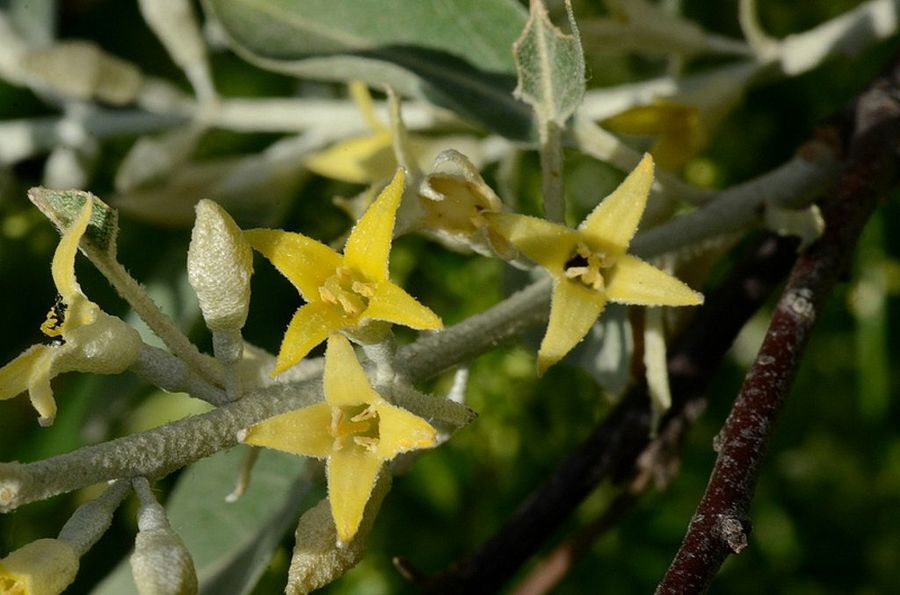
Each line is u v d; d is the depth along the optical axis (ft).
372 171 0.51
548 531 0.47
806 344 0.42
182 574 0.37
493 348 0.44
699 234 0.47
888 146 0.47
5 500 0.37
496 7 0.48
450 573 0.47
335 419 0.38
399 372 0.41
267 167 0.58
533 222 0.41
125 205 0.58
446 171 0.42
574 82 0.43
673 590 0.38
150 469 0.39
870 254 0.58
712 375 0.48
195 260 0.39
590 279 0.41
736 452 0.40
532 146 0.48
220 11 0.50
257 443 0.38
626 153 0.46
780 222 0.45
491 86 0.48
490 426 0.57
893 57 0.49
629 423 0.48
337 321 0.39
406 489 0.58
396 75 0.49
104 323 0.39
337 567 0.39
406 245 0.58
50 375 0.38
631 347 0.48
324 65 0.49
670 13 0.55
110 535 0.58
